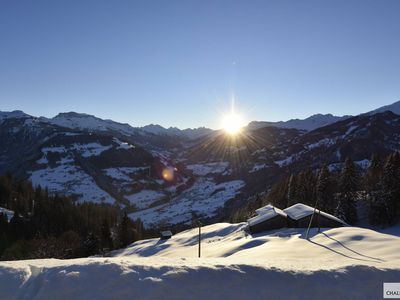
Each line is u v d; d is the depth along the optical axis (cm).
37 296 934
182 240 6650
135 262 1115
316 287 1006
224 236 6156
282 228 5334
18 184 12400
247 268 1068
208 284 988
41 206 10462
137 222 11131
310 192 7700
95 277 995
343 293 990
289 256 2323
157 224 13900
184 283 981
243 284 999
